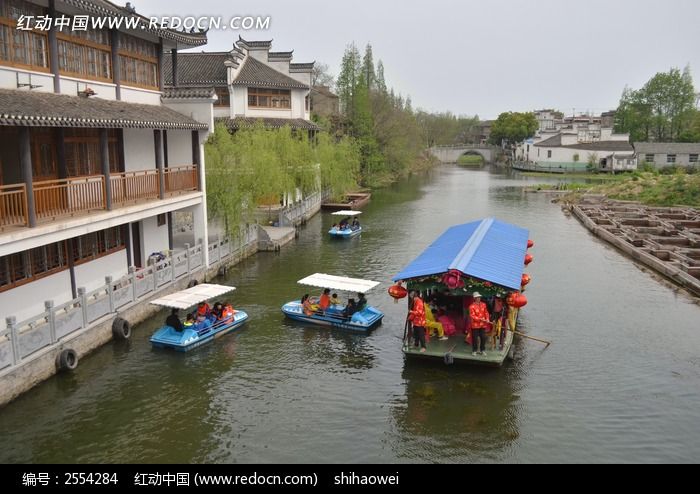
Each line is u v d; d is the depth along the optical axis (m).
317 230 40.69
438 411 14.55
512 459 12.55
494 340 17.09
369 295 24.64
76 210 16.95
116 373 16.36
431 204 56.56
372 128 76.38
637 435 13.50
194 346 18.16
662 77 104.25
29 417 13.87
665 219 42.56
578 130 104.50
